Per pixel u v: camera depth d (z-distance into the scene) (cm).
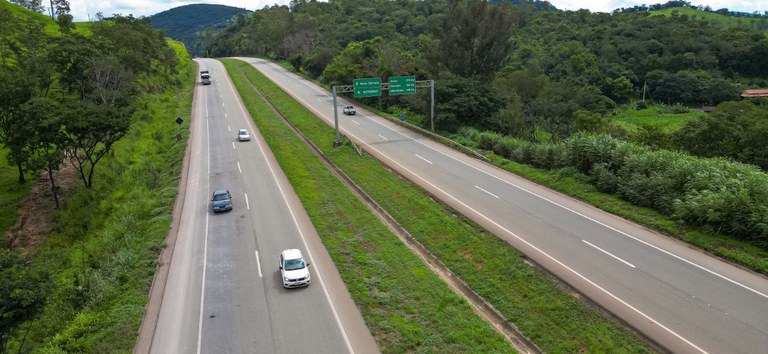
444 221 2952
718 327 1809
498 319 2025
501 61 7275
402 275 2361
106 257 2773
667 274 2194
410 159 4403
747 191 2517
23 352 1964
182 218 3206
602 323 1888
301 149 4900
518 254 2461
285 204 3406
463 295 2234
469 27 7006
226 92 8481
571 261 2366
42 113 3750
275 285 2308
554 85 7712
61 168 4469
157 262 2567
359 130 5694
